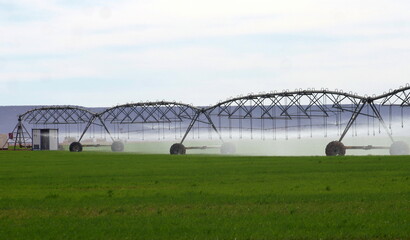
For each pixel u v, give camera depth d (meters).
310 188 56.47
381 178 65.62
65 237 35.12
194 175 75.94
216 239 33.94
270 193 52.81
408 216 39.75
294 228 36.59
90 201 49.69
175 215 41.91
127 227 37.59
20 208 46.16
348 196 49.75
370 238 33.88
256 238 34.09
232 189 56.97
